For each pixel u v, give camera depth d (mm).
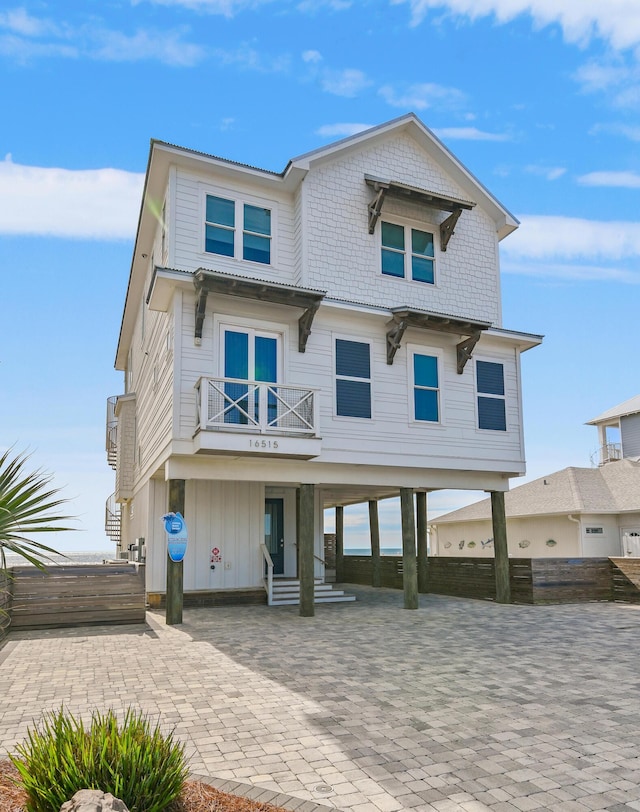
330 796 3971
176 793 3395
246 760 4594
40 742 3475
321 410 13336
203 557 14922
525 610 13859
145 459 16609
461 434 14938
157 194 14602
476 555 27250
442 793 4039
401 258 15523
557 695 6500
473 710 5934
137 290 19875
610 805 3877
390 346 14266
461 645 9422
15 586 11086
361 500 22203
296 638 10055
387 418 14078
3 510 4484
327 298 13344
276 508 17016
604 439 31047
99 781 3170
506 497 26594
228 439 11484
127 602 11633
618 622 11922
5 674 7496
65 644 9547
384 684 6969
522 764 4551
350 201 14930
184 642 9703
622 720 5629
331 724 5477
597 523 22703
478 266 16469
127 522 23172
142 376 18656
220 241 13656
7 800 3455
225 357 12547
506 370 15992
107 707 6047
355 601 15844
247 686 6871
